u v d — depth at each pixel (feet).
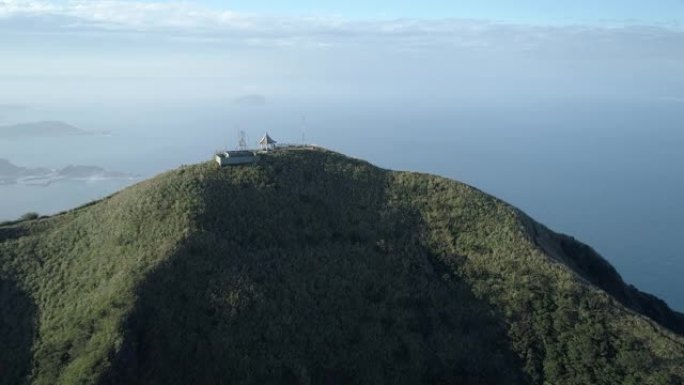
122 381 170.60
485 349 203.51
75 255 234.38
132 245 219.61
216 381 177.78
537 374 195.83
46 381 176.55
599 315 209.15
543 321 207.62
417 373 196.95
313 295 208.64
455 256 234.17
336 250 229.04
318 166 275.18
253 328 191.72
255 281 205.77
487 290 219.00
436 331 208.13
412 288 220.23
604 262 291.38
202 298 195.31
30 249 242.58
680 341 204.54
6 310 211.20
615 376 190.60
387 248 233.55
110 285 200.34
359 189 263.90
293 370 185.78
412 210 255.70
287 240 228.63
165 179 256.93
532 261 230.07
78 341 185.06
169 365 177.99
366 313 208.95
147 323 184.96
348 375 192.85
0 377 184.96
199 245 211.82
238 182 251.39
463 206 259.39
